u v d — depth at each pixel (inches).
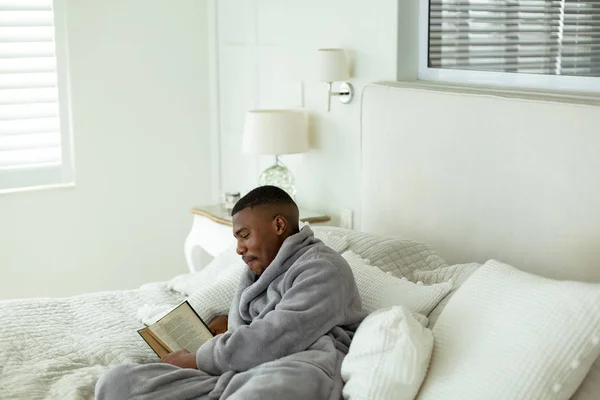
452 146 106.6
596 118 88.6
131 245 171.8
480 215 103.9
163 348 87.7
